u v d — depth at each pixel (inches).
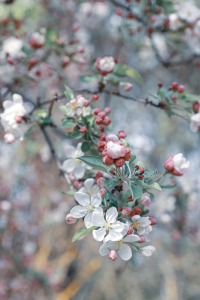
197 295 275.7
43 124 91.0
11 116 85.7
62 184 213.6
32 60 114.1
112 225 53.5
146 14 132.3
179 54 160.2
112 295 281.6
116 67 95.7
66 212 202.7
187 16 126.0
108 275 286.8
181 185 143.2
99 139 70.8
